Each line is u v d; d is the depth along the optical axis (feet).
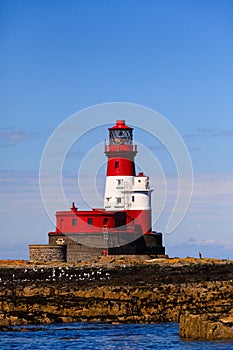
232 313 480.23
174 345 458.50
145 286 614.75
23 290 619.67
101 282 652.48
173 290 599.98
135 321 530.68
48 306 552.82
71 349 454.81
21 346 461.78
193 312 483.92
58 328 509.35
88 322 529.45
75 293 605.73
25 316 533.96
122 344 465.06
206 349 445.37
